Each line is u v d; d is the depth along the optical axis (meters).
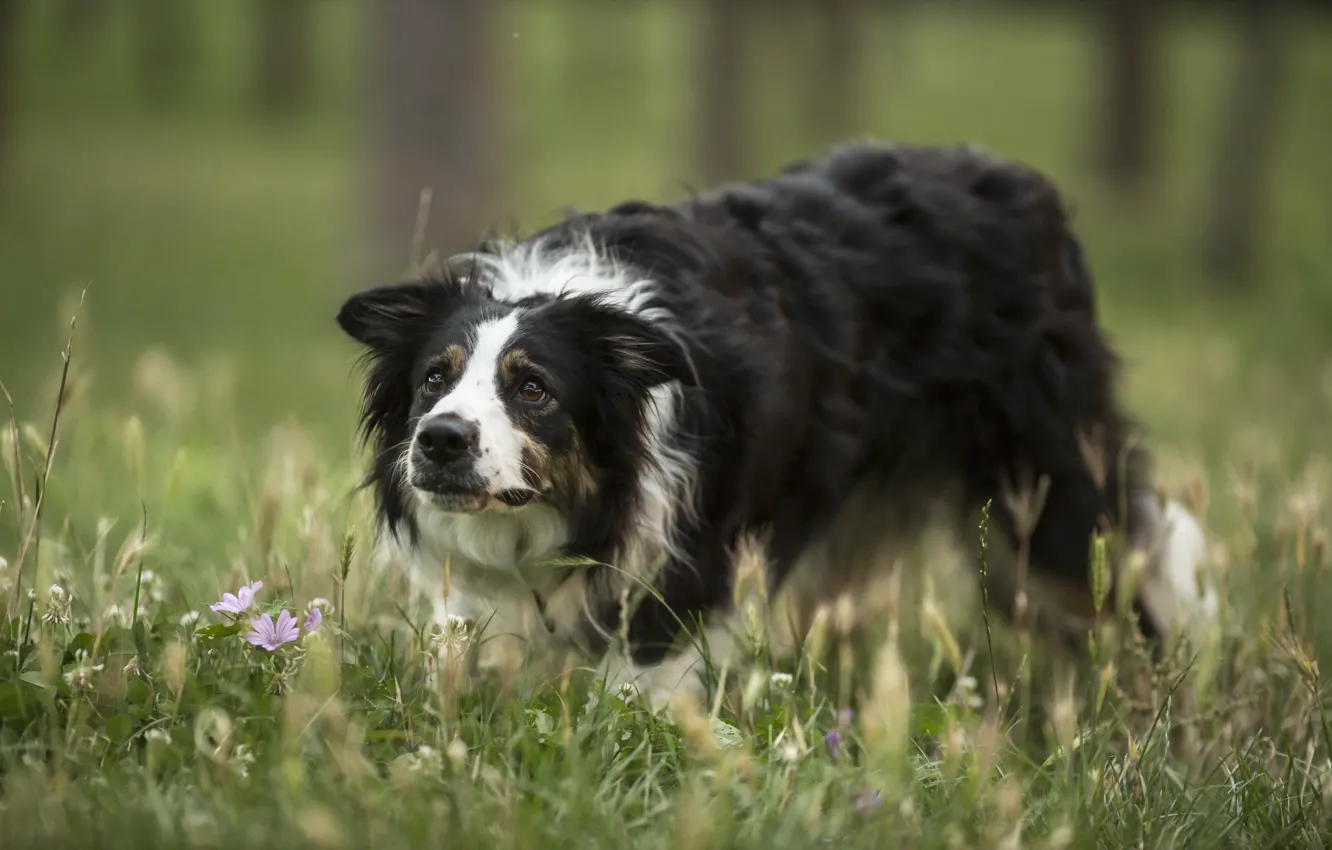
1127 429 6.03
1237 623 5.43
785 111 27.78
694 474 4.80
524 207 22.19
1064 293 5.78
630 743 4.11
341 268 15.91
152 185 24.28
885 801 3.58
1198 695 4.55
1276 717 4.99
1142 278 20.75
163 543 6.03
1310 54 36.91
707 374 4.79
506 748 3.93
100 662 4.08
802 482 5.16
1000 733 4.45
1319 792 4.24
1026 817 3.87
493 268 5.03
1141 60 24.98
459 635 4.09
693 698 4.23
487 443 4.39
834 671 5.27
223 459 8.33
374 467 4.96
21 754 3.73
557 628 4.93
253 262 19.72
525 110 31.08
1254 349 13.59
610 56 37.72
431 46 14.27
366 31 14.90
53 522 6.54
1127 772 4.28
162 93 32.91
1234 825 4.11
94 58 35.09
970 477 5.67
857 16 28.53
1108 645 4.88
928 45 40.94
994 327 5.53
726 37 21.39
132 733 3.87
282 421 10.59
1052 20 45.69
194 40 36.97
